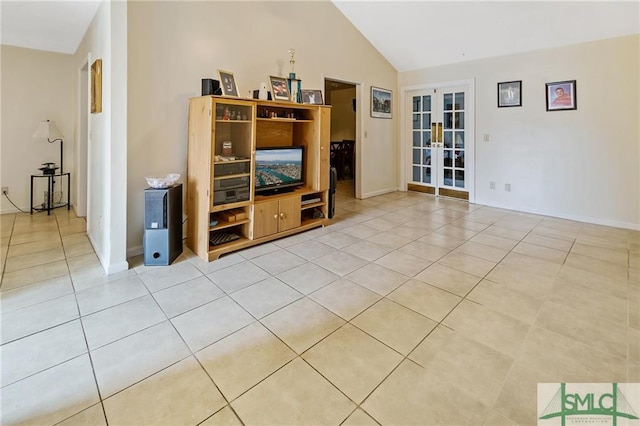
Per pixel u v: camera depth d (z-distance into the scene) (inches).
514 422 51.9
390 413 53.6
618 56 150.3
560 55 165.8
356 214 184.5
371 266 113.0
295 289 96.3
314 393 57.8
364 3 177.2
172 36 121.4
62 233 145.7
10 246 129.0
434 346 70.4
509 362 65.3
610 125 155.9
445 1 158.1
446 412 53.8
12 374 61.9
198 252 122.0
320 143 153.4
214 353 68.3
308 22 171.8
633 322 78.4
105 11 102.7
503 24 162.6
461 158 216.7
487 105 195.5
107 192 104.3
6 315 81.4
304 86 173.3
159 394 57.6
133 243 120.8
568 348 69.3
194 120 120.3
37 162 182.1
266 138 152.4
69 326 77.2
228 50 138.3
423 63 218.4
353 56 201.8
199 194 119.0
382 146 236.1
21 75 173.0
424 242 137.5
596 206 163.8
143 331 75.5
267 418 52.7
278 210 138.3
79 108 163.0
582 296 91.0
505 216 178.5
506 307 85.9
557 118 170.6
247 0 143.4
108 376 61.7
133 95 114.0
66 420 52.2
